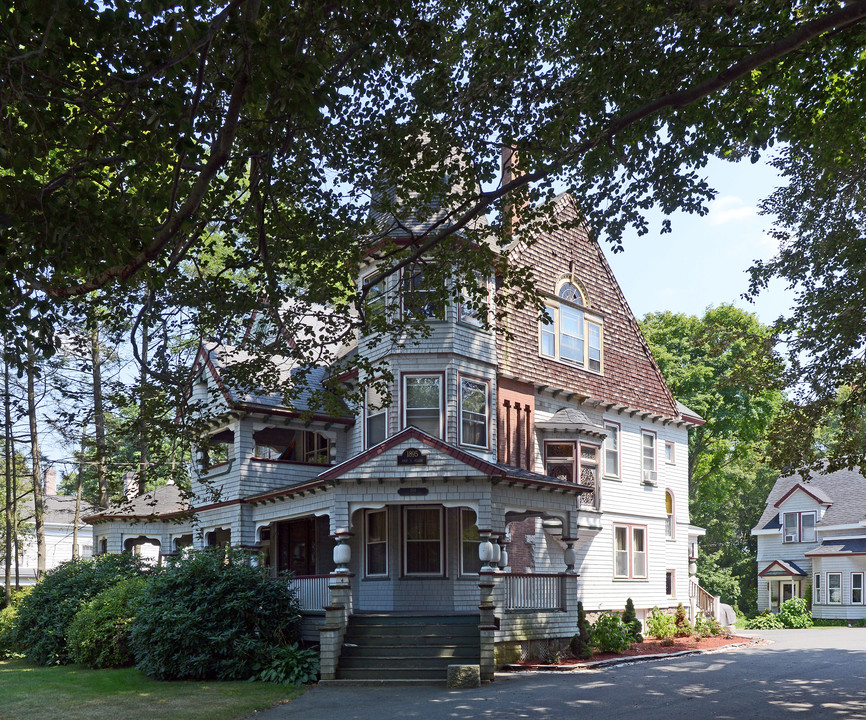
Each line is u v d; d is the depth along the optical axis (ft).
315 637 68.13
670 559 110.32
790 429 60.23
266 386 53.31
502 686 58.23
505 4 41.24
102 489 112.68
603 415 99.25
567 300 95.30
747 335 63.72
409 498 65.72
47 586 84.33
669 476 111.45
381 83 43.65
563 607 73.87
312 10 33.22
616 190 46.68
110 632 71.72
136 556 91.04
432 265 49.01
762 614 147.43
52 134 30.89
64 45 29.17
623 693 54.34
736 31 39.75
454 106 43.21
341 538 66.03
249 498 81.46
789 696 52.90
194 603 65.72
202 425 54.70
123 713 49.65
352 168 45.96
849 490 158.92
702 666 70.28
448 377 78.28
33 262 30.71
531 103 43.70
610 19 39.24
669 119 43.65
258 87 28.81
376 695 55.21
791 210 58.23
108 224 29.96
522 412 86.89
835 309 56.29
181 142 29.04
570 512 75.51
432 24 39.29
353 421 86.89
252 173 42.29
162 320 51.01
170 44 29.19
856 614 143.95
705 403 145.38
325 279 49.42
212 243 48.75
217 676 64.08
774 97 47.03
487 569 62.85
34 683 62.80
